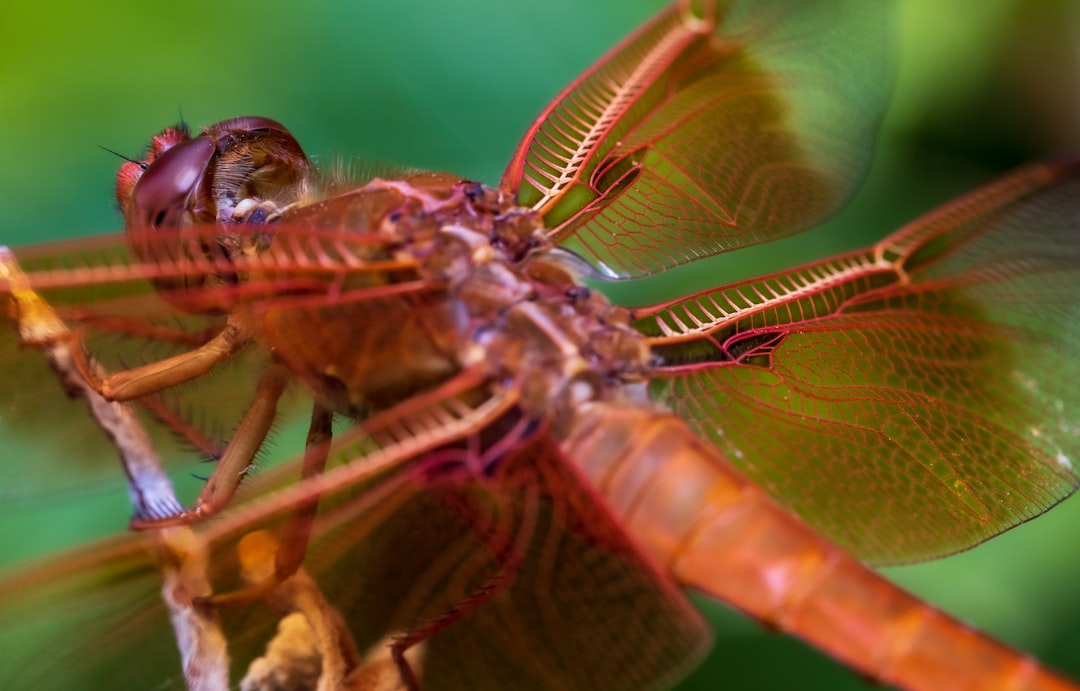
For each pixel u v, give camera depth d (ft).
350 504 0.43
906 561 0.45
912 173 0.56
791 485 0.45
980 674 0.42
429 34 0.56
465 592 0.43
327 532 0.43
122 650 0.41
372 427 0.43
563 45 0.56
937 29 0.56
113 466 0.47
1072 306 0.45
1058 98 0.58
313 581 0.43
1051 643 0.51
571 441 0.43
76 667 0.41
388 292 0.44
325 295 0.44
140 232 0.44
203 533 0.42
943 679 0.42
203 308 0.44
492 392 0.43
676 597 0.43
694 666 0.43
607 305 0.45
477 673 0.43
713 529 0.43
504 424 0.43
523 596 0.43
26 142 0.53
